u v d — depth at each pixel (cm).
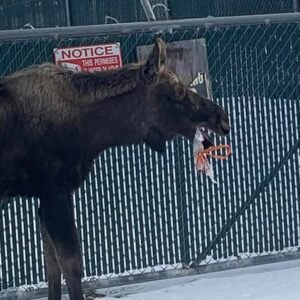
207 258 960
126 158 931
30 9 1923
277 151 974
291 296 884
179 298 894
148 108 855
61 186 845
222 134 864
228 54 953
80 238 923
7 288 910
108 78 850
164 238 946
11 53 902
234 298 885
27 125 833
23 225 910
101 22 1708
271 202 976
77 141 845
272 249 980
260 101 966
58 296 872
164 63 855
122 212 934
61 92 841
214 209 959
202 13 1527
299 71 975
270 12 1452
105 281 928
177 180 946
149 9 997
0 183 839
